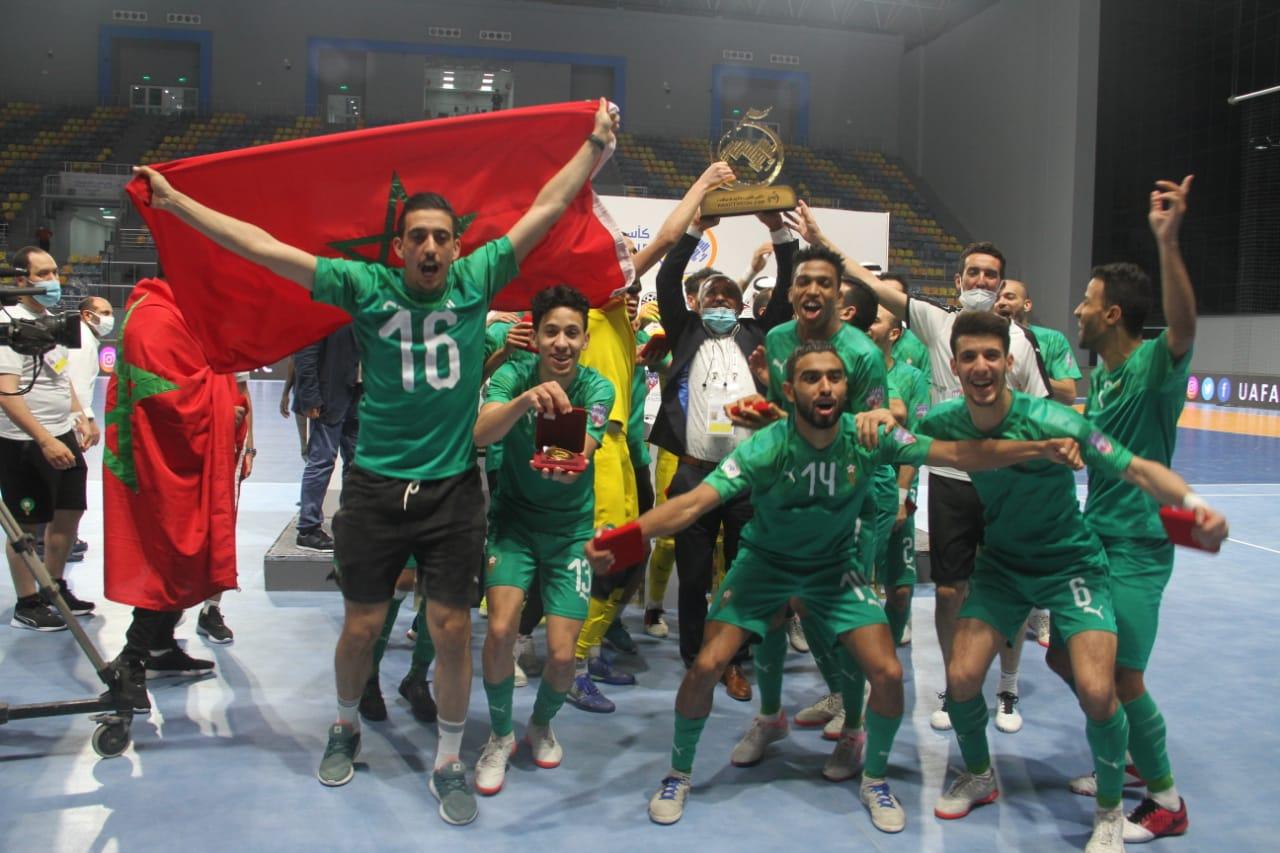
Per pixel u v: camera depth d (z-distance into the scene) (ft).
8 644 15.16
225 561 12.87
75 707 11.09
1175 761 11.69
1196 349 68.39
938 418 10.26
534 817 10.07
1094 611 9.69
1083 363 69.87
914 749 12.06
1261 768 11.51
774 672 11.39
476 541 10.27
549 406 9.87
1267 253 62.44
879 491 13.43
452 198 12.03
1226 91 63.67
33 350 11.42
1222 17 63.46
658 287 14.21
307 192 11.50
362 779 10.88
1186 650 15.98
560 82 90.22
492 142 11.88
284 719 12.52
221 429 12.98
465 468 10.32
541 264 12.78
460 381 10.16
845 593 10.43
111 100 87.35
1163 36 66.64
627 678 14.32
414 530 10.11
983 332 9.51
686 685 10.18
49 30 86.07
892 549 14.33
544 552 11.16
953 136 87.04
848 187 88.17
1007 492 9.80
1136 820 9.87
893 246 81.71
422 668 12.76
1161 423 10.23
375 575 10.16
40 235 63.93
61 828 9.55
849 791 10.88
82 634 11.22
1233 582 20.65
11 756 11.25
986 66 81.71
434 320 9.95
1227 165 64.18
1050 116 72.84
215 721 12.42
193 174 11.02
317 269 9.85
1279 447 45.19
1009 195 78.43
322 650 15.26
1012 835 9.87
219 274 11.30
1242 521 27.43
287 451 38.11
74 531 16.35
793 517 10.09
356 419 19.95
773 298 14.21
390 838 9.53
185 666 14.11
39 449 15.72
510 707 10.91
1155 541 10.15
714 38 91.56
